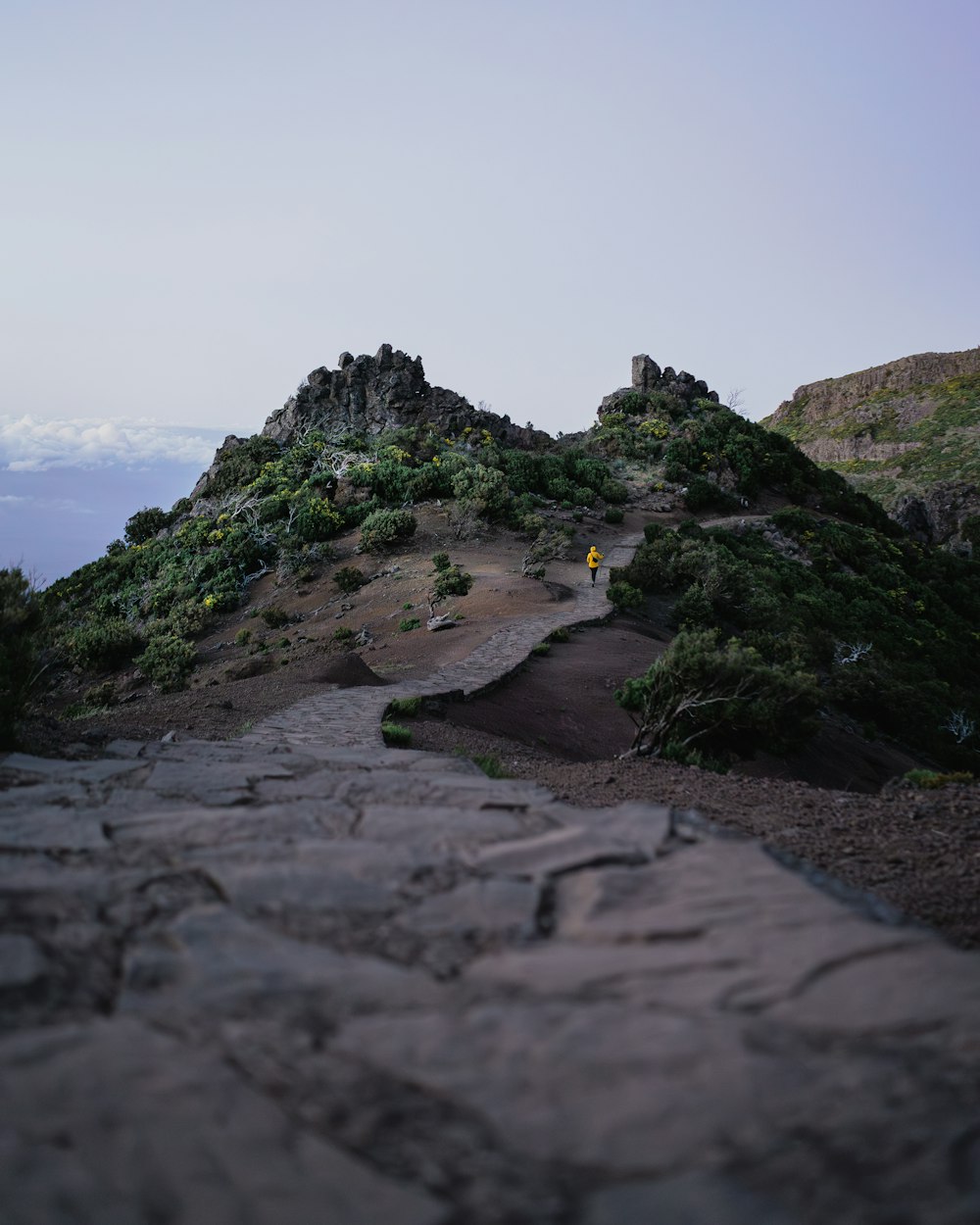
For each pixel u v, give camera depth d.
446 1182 1.71
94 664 41.16
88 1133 1.82
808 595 49.53
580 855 3.67
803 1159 1.73
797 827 6.70
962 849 6.02
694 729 12.64
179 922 2.92
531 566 42.41
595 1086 1.99
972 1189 1.63
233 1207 1.64
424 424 79.94
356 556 52.25
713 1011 2.32
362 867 3.54
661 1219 1.60
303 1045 2.18
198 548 59.41
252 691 17.47
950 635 57.44
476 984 2.52
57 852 3.69
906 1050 2.10
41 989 2.41
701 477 75.31
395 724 13.81
